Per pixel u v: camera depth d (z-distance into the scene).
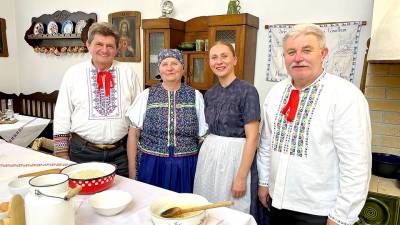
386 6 1.68
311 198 1.23
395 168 1.80
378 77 1.98
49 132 3.32
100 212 0.96
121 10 3.47
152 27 2.85
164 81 1.64
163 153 1.59
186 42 2.89
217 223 0.92
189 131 1.61
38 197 0.75
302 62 1.21
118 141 1.78
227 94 1.57
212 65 1.58
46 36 3.96
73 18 3.84
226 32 2.52
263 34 2.66
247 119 1.50
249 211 1.55
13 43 4.41
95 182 1.10
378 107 2.00
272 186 1.38
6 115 3.12
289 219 1.34
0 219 0.82
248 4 2.71
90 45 1.70
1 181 1.22
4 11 4.27
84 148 1.74
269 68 2.66
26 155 1.58
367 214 1.67
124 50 3.44
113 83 1.74
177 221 0.83
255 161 1.58
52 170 1.17
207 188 1.60
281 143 1.31
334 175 1.22
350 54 2.30
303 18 2.47
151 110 1.62
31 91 4.43
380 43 1.64
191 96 1.65
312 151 1.22
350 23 2.28
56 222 0.75
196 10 2.99
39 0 4.12
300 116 1.25
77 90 1.71
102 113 1.71
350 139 1.14
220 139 1.57
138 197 1.10
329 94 1.20
